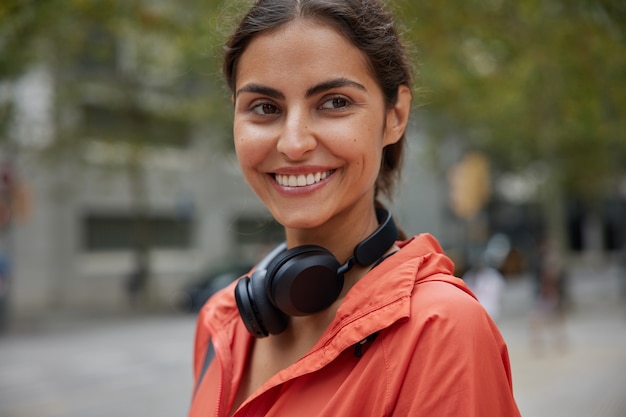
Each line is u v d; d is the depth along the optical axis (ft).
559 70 18.31
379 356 3.06
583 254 115.24
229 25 4.00
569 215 109.19
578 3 14.57
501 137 56.39
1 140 46.65
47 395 23.22
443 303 3.02
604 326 37.52
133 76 47.14
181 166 66.23
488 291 24.31
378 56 3.45
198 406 4.21
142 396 22.82
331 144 3.33
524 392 20.84
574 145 58.90
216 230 70.08
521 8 15.98
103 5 20.38
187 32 21.43
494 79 21.88
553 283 31.58
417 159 62.95
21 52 36.35
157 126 50.88
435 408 2.85
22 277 55.36
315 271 3.50
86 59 46.68
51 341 37.93
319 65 3.30
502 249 82.48
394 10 4.37
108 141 48.34
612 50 15.20
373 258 3.62
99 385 24.89
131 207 64.23
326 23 3.33
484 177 38.58
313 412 3.15
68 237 59.16
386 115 3.70
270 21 3.37
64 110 48.19
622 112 19.38
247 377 4.03
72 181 55.98
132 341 37.42
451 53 19.84
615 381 21.88
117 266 63.46
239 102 3.57
